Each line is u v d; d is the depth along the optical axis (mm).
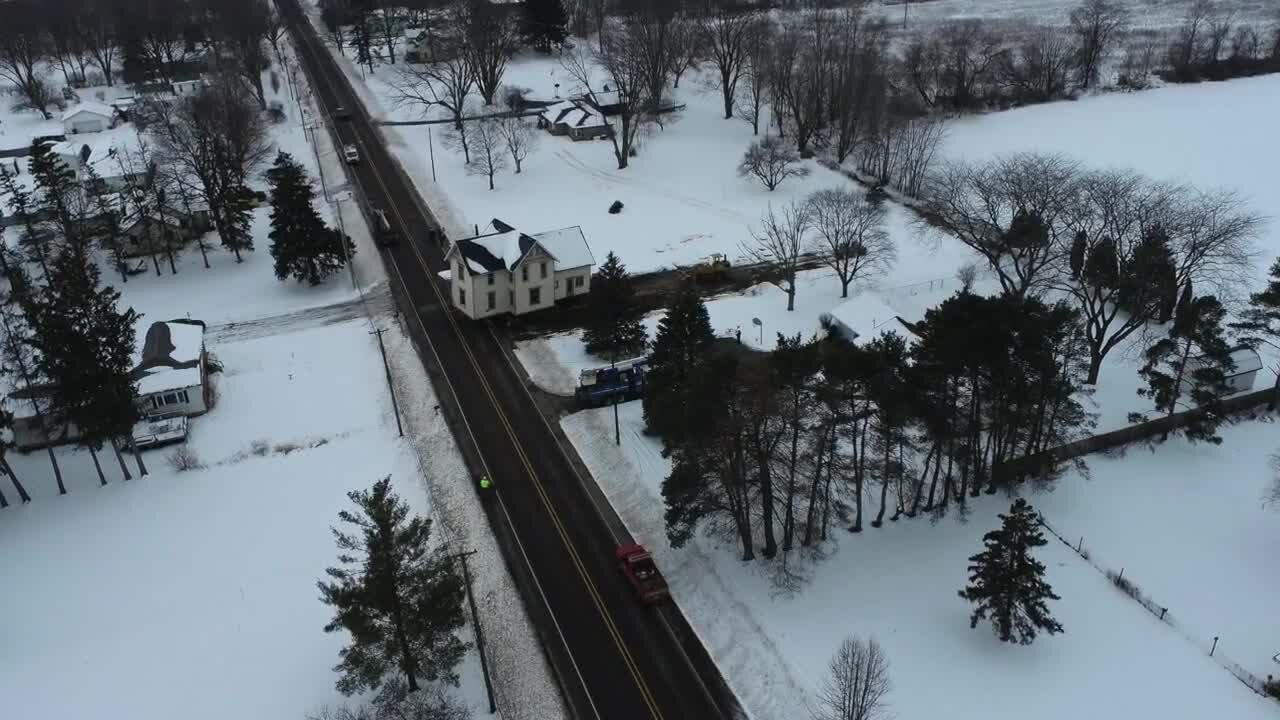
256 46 152125
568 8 181500
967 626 48719
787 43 130875
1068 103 145375
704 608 50750
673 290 88000
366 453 65000
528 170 119500
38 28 166750
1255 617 49438
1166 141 125312
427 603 43281
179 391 68500
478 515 58125
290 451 65375
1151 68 162625
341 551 55531
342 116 140500
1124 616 49469
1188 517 57188
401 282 90062
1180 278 70812
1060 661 46406
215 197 98750
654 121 134000
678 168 120250
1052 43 158125
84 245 91188
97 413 58375
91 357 57469
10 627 51000
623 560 52938
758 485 55344
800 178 116125
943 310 52656
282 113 140250
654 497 59344
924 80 144250
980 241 77250
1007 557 47188
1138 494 59344
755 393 49594
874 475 56125
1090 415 61219
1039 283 76062
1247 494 59156
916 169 110125
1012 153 119312
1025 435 60406
